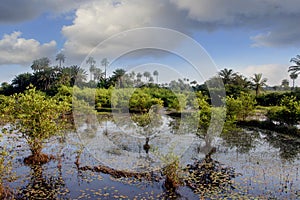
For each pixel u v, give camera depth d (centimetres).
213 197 466
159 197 467
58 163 652
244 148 847
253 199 458
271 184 530
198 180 550
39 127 651
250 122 1354
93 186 512
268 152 799
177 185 515
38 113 650
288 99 1238
